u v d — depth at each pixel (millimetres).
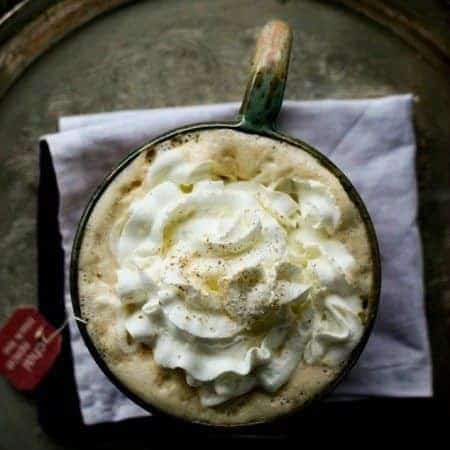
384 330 385
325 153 383
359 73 400
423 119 399
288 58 334
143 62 400
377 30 401
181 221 325
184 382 328
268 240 318
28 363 372
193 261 318
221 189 324
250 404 327
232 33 400
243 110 333
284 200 325
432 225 398
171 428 396
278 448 395
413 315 384
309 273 322
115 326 328
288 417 328
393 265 385
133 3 400
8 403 400
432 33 399
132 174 331
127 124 380
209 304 314
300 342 323
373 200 384
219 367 317
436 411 396
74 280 329
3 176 400
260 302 310
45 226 391
